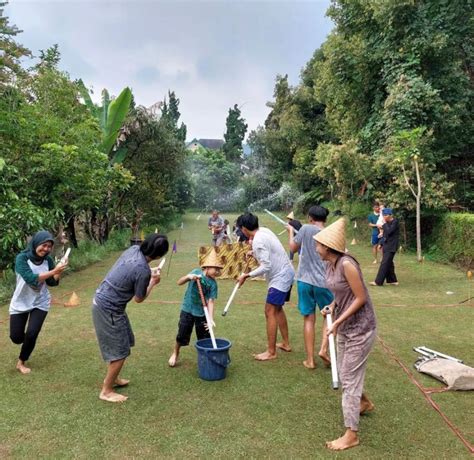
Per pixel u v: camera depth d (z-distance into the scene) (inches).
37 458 114.9
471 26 502.9
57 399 146.9
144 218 737.6
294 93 991.0
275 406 143.6
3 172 305.9
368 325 120.8
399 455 117.3
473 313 254.1
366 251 517.3
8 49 611.2
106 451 118.3
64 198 398.3
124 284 141.3
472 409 142.5
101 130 499.5
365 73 544.4
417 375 168.4
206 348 163.5
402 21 502.0
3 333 213.3
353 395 120.9
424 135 471.2
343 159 567.8
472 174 537.6
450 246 423.2
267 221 1030.4
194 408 141.8
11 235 292.2
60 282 338.0
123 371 170.9
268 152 1147.3
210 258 171.9
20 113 345.1
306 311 172.6
